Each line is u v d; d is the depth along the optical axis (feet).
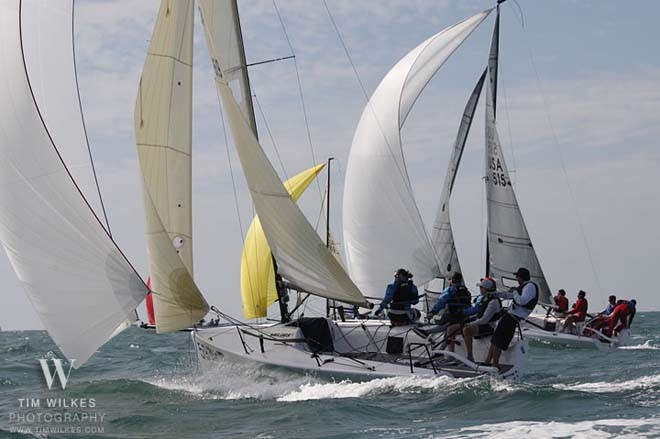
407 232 258.78
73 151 152.66
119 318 148.66
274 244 186.60
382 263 260.21
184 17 187.52
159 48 185.78
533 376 189.98
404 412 140.26
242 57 195.00
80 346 146.41
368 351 185.57
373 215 261.24
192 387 178.91
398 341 182.80
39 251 145.48
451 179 319.06
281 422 135.95
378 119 263.08
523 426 125.59
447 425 129.08
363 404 145.79
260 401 157.69
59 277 145.69
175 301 170.50
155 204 185.06
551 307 317.01
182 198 187.52
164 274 169.68
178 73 187.73
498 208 340.80
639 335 389.80
